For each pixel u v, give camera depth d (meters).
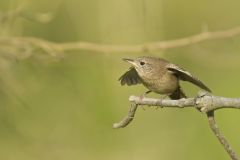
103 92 13.04
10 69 11.56
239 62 14.05
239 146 13.20
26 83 11.87
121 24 12.38
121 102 13.02
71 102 12.68
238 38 13.82
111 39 12.42
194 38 11.62
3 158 11.95
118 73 13.06
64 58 11.56
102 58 13.05
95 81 13.05
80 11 12.98
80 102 12.79
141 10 12.31
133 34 12.38
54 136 12.41
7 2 12.72
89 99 12.94
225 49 14.12
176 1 14.94
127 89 13.04
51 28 13.16
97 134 12.87
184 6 14.98
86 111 12.83
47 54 12.26
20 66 11.73
